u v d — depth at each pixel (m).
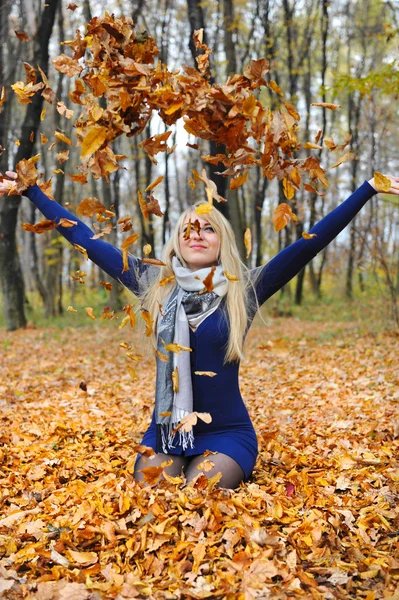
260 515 2.52
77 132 2.38
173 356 2.79
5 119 13.91
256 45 18.55
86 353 10.29
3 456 3.55
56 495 2.90
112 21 2.38
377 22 15.73
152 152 2.44
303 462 3.37
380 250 10.82
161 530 2.28
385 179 2.70
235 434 2.90
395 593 1.92
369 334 10.77
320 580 2.06
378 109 14.89
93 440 4.04
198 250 2.91
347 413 4.69
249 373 7.54
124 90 2.32
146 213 2.31
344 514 2.54
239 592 1.93
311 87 22.38
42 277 25.34
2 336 13.71
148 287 3.06
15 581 2.04
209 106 2.33
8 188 2.94
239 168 2.43
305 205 18.92
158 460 2.82
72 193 23.80
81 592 1.94
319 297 23.42
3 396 5.91
